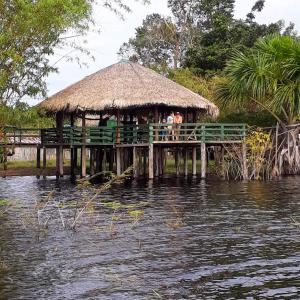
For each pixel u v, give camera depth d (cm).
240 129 2808
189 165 3809
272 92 2958
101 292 900
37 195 2186
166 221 1500
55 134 3059
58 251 1154
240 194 2123
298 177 2814
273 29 4984
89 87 2939
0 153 3616
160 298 872
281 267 1028
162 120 3338
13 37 2375
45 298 874
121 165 3053
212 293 892
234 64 3009
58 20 2347
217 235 1309
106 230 1373
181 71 4338
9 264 1059
